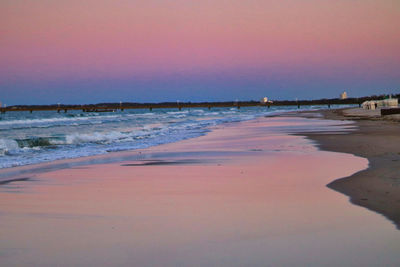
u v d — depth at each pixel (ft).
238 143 73.67
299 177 36.09
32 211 25.00
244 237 19.42
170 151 63.26
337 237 19.08
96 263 16.44
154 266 16.07
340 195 27.94
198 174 39.34
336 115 211.41
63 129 136.56
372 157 47.85
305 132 95.25
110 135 94.17
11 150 65.26
